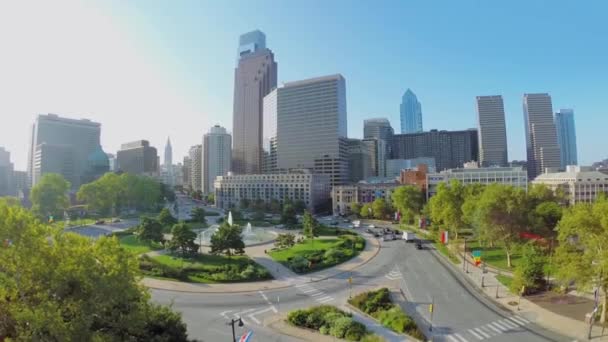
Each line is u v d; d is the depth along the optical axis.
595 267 38.00
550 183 153.25
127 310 25.81
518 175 150.00
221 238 66.75
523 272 48.78
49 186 124.00
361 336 35.00
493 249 77.38
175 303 46.50
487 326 39.16
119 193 155.38
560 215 66.81
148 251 76.81
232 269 59.88
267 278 57.62
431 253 76.88
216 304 46.22
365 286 54.00
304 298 48.62
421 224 112.69
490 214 63.94
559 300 45.75
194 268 60.53
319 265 64.56
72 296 23.11
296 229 114.94
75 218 140.12
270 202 173.38
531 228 65.44
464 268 63.06
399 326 37.44
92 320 23.11
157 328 27.28
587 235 41.03
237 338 35.69
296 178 180.88
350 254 73.31
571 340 35.28
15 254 22.36
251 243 88.50
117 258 24.67
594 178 139.75
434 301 47.38
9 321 23.16
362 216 147.38
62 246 24.09
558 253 43.69
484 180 153.12
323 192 194.12
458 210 78.56
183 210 196.00
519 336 36.53
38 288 22.91
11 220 22.58
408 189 117.81
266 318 41.38
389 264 67.44
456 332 37.81
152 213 168.50
